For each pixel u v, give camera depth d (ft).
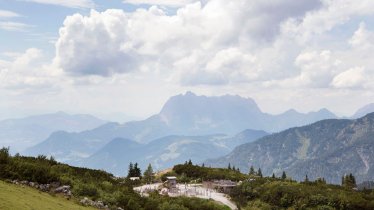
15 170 287.48
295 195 517.14
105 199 303.07
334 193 529.86
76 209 249.34
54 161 396.16
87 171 409.90
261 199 537.24
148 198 364.79
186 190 579.07
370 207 484.74
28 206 217.77
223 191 593.83
